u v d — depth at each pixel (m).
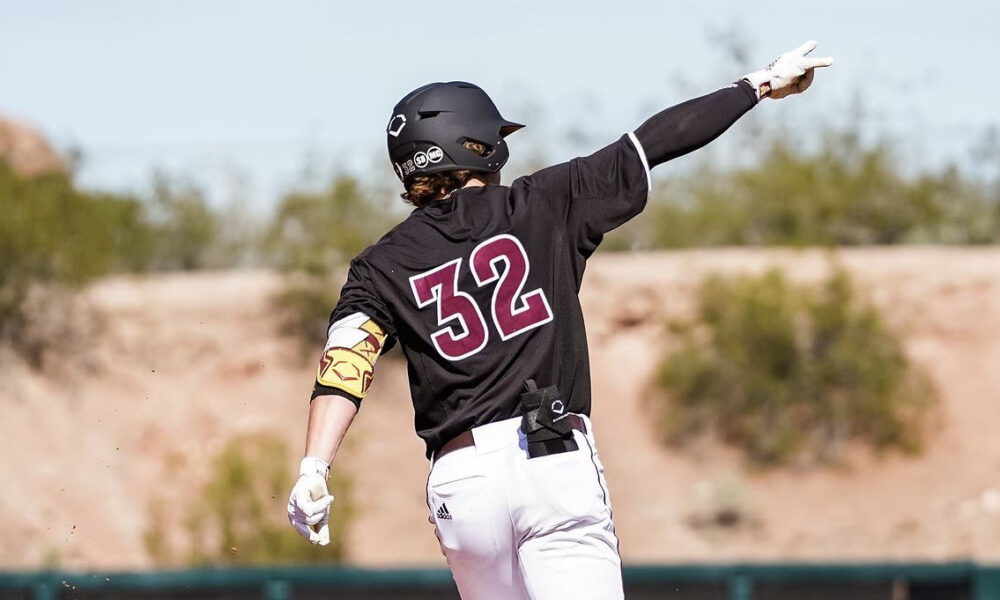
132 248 88.00
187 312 83.38
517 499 11.05
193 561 59.38
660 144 11.84
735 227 89.31
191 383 81.12
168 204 91.19
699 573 29.53
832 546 71.56
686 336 80.50
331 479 67.94
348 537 66.19
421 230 11.61
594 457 11.40
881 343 78.75
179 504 71.50
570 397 11.39
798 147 92.38
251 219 92.12
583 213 11.66
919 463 76.56
